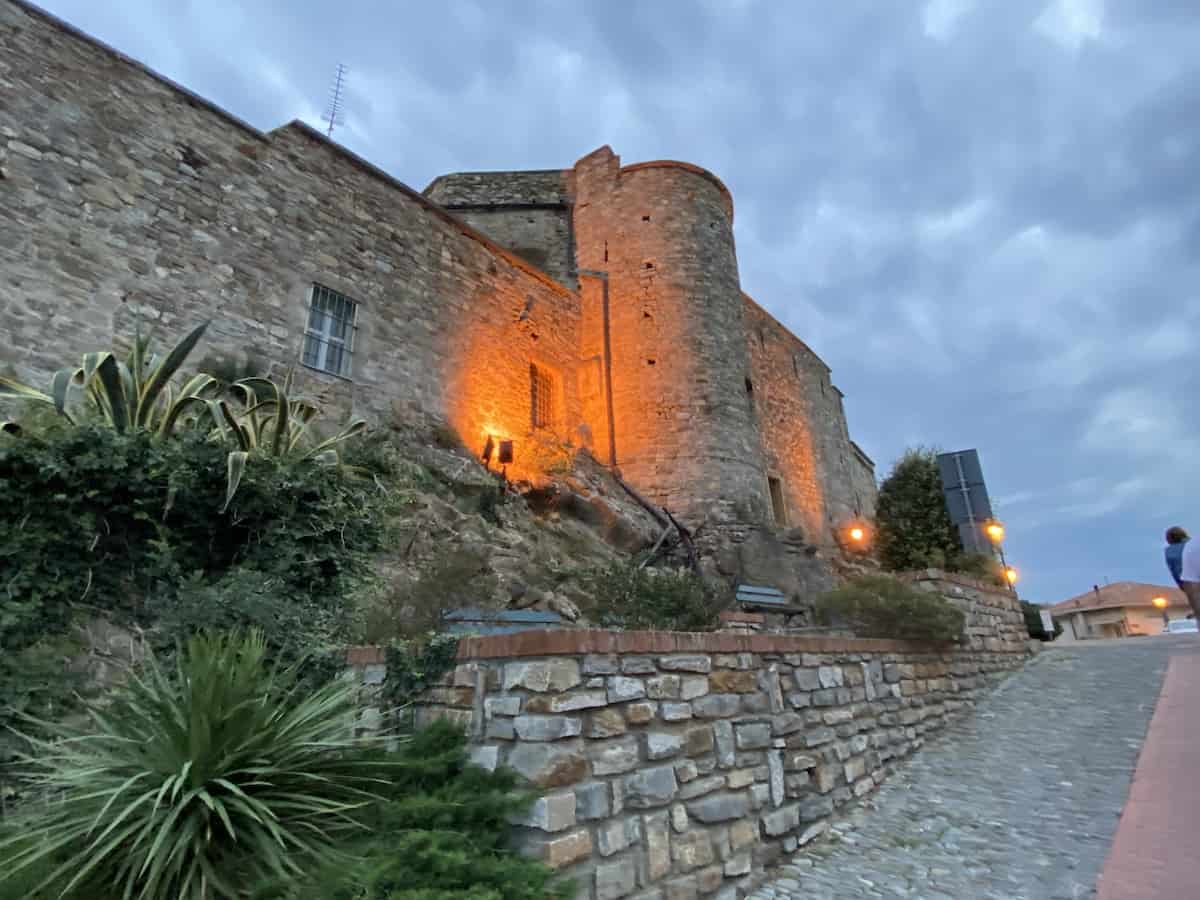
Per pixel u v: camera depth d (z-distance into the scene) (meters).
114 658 4.21
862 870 3.29
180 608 4.17
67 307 7.23
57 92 7.71
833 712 4.44
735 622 6.80
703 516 13.39
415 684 3.21
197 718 2.58
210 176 8.98
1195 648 8.09
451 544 7.58
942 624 6.29
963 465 9.85
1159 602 35.94
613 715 2.84
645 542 11.51
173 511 4.69
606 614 6.01
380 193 11.29
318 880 2.38
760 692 3.81
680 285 15.27
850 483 24.25
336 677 3.70
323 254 10.09
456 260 12.39
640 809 2.79
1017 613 9.61
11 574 4.07
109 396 4.89
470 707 2.91
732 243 17.05
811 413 22.58
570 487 11.66
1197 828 3.09
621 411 14.47
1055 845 3.30
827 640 4.69
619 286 15.47
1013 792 4.18
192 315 8.30
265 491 4.99
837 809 4.05
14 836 2.57
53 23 7.88
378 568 6.14
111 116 8.13
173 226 8.41
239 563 4.93
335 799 2.80
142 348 5.47
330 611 4.89
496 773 2.59
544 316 14.22
